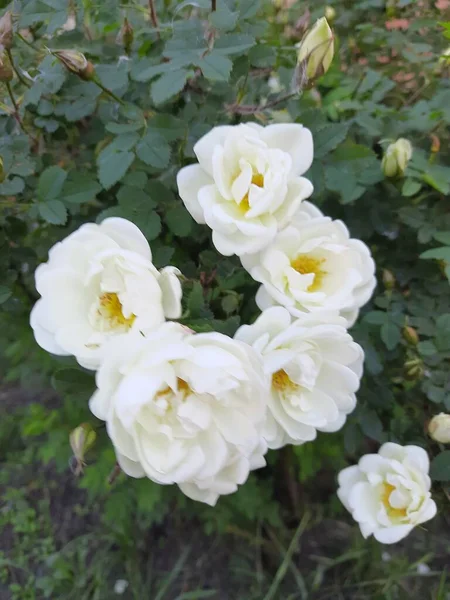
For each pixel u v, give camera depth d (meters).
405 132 0.28
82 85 0.24
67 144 0.28
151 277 0.16
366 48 0.34
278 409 0.19
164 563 0.44
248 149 0.18
